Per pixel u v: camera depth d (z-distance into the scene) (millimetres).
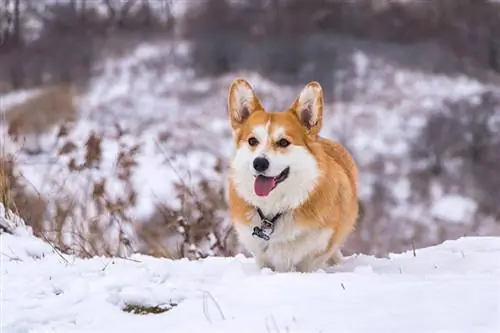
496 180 19734
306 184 5156
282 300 3887
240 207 5352
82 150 10500
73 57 30906
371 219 15492
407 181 19500
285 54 32031
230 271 4996
